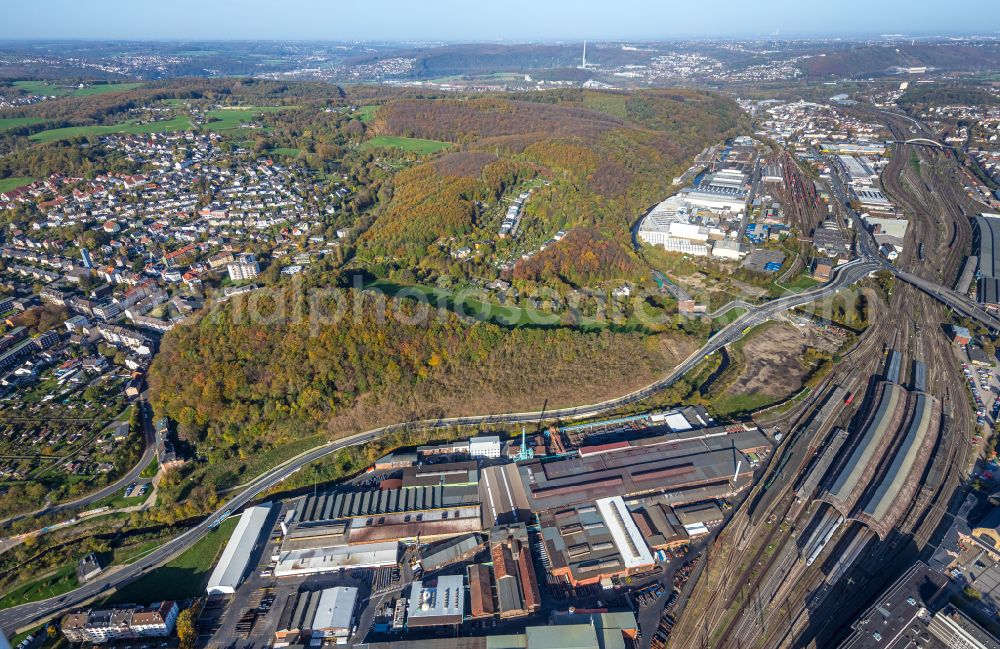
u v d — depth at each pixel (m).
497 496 187.12
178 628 148.50
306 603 153.38
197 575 166.25
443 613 149.88
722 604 153.38
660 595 156.12
